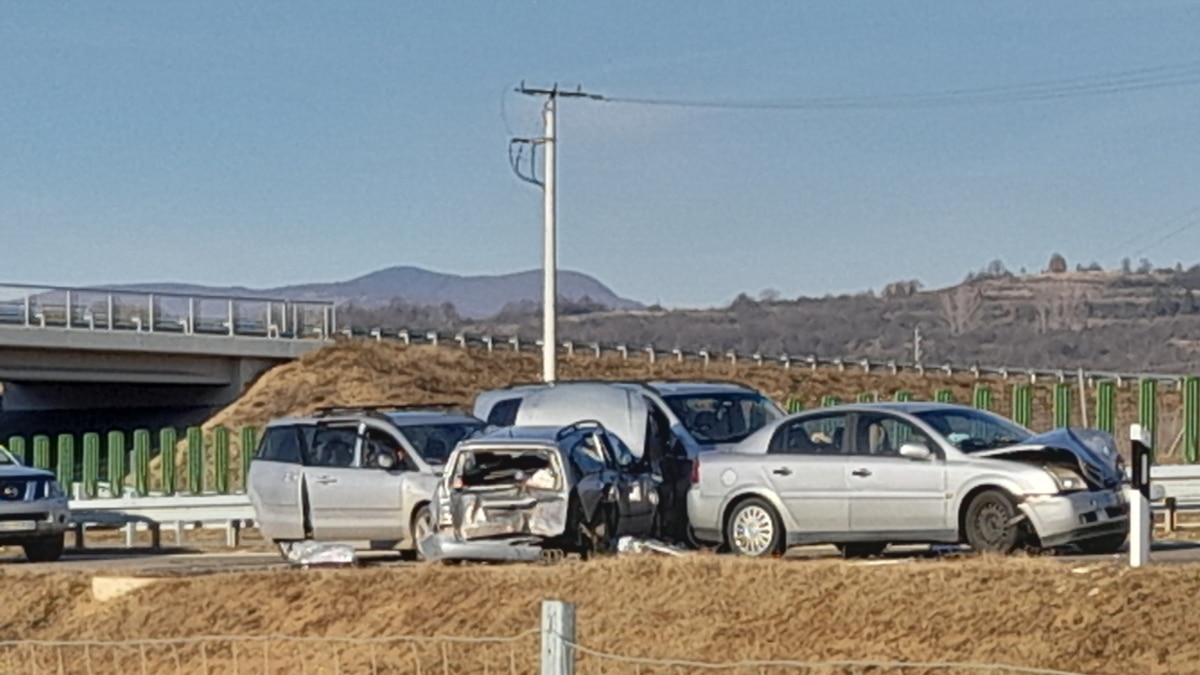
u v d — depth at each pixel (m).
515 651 16.17
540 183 44.91
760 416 23.88
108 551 32.22
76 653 17.69
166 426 64.56
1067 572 15.64
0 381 63.06
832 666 12.60
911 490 19.73
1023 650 14.52
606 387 23.58
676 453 22.67
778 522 20.45
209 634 18.12
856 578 16.16
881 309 160.50
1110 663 14.20
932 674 14.32
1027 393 34.84
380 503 24.14
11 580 20.84
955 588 15.65
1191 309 138.75
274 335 66.75
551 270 44.94
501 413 25.61
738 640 15.70
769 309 164.75
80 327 60.88
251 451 43.16
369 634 17.38
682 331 161.38
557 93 44.91
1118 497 19.61
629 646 15.91
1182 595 14.84
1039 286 154.38
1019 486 19.19
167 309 63.88
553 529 20.44
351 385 62.97
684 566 17.09
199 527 35.38
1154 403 34.34
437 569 18.47
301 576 18.75
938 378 74.88
